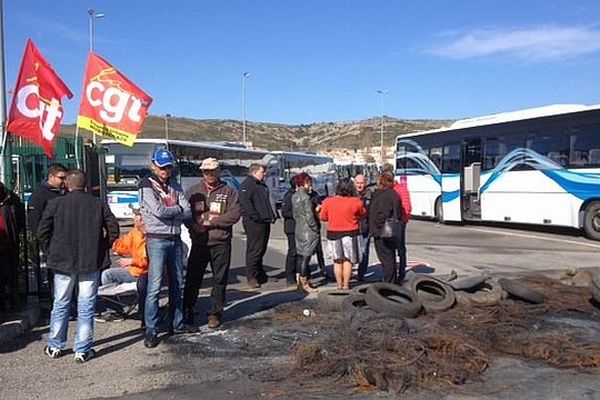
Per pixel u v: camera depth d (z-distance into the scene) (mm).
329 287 11352
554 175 19484
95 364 6863
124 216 22875
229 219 8078
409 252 16094
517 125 20906
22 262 9172
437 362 6453
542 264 14039
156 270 7453
